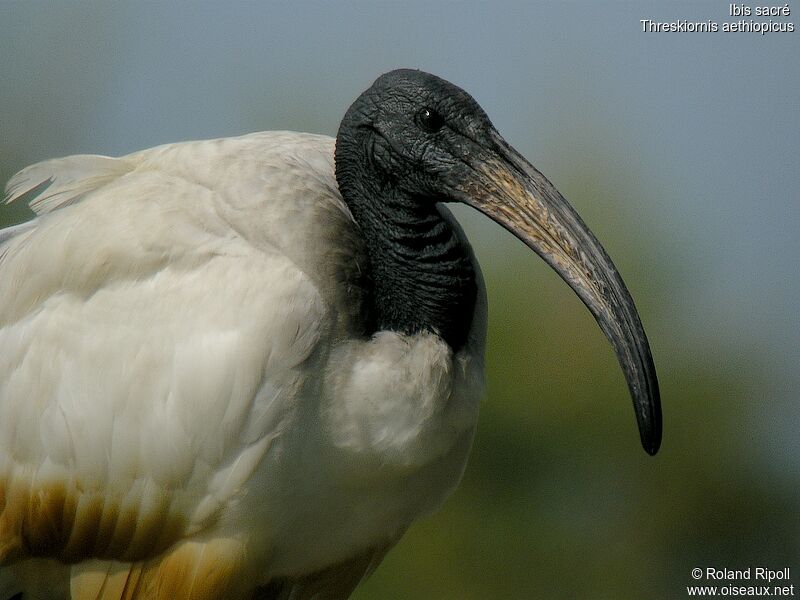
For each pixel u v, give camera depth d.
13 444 10.24
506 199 9.92
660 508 20.86
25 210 19.39
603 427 20.23
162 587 10.20
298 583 10.67
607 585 20.42
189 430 9.63
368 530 10.43
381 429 9.65
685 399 21.28
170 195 9.98
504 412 19.97
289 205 9.77
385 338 9.69
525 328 20.16
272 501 9.76
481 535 19.81
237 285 9.57
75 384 9.95
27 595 11.16
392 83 10.12
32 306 10.21
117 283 9.93
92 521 10.17
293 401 9.46
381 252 10.04
